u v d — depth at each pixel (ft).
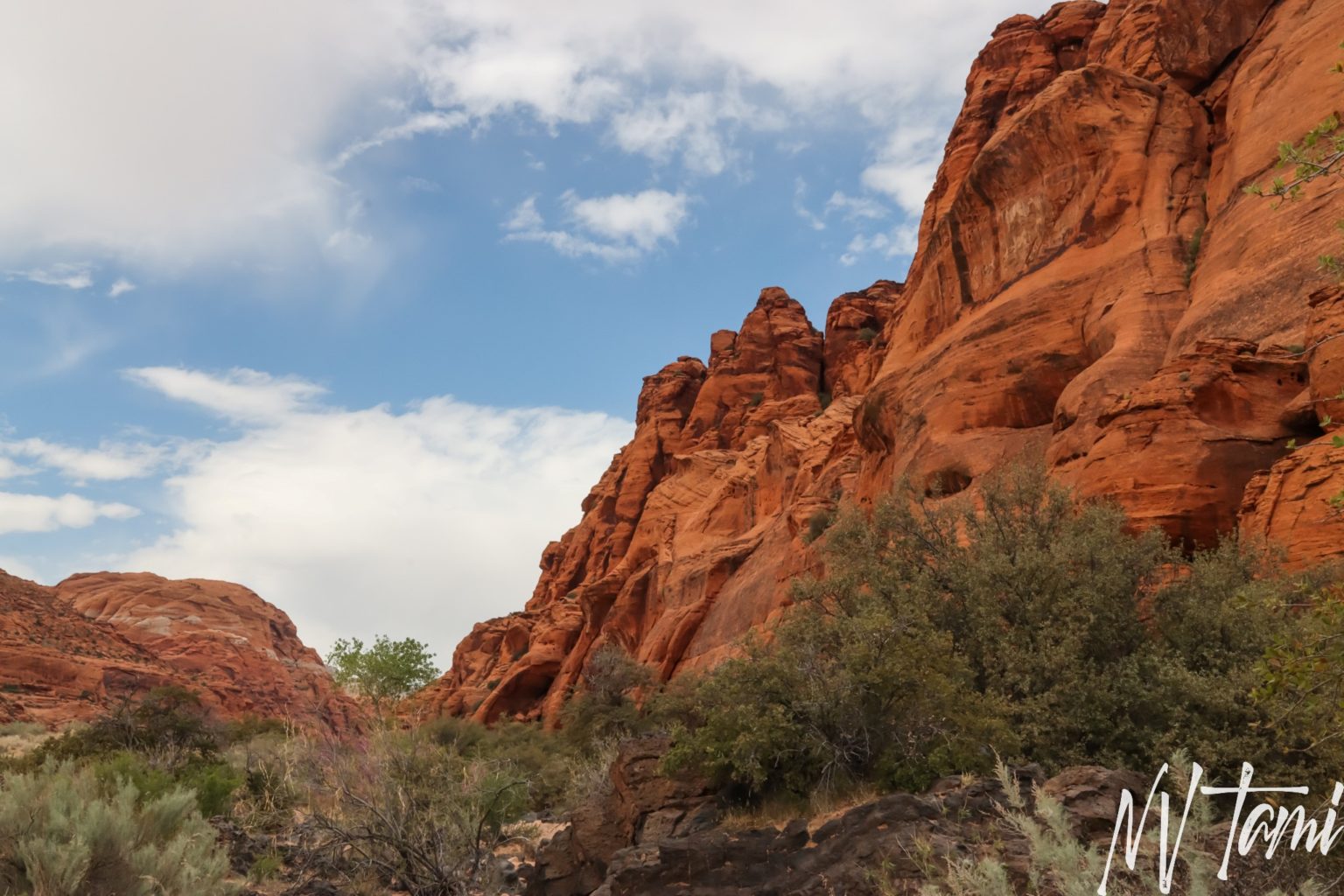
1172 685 38.78
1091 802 24.40
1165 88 114.32
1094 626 43.88
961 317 121.49
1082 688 39.81
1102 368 87.97
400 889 37.73
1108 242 105.19
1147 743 37.93
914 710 36.24
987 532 52.26
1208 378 71.15
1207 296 85.92
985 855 22.29
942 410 109.40
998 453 99.50
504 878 42.34
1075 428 84.69
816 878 25.13
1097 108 111.65
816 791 34.86
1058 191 112.68
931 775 33.58
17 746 112.88
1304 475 58.39
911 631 40.63
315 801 44.34
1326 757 30.58
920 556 54.29
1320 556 54.90
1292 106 90.53
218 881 29.22
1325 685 23.95
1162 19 118.62
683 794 38.70
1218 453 67.36
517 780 45.98
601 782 54.95
